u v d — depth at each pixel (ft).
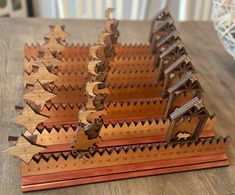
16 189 0.88
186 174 0.98
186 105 0.94
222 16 1.42
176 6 3.16
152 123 1.02
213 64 1.62
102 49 1.21
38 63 1.11
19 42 1.66
